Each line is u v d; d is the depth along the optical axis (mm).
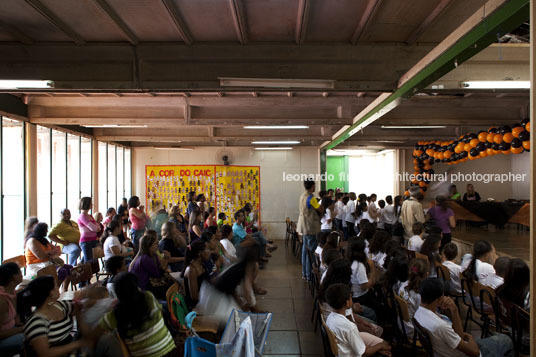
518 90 4035
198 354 2422
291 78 3717
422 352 3031
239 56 3701
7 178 5320
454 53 2658
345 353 2506
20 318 3082
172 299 3283
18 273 3115
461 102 6496
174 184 10891
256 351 2635
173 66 3711
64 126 6875
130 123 6148
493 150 6777
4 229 5199
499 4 2102
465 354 2494
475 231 9227
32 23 3314
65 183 6984
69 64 3705
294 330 4203
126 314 2305
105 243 5309
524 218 8953
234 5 2883
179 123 6086
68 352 2414
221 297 3307
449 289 4090
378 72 3730
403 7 3027
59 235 5488
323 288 3332
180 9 3053
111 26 3379
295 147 11242
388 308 3744
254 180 11188
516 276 3037
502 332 3426
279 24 3338
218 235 6434
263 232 9156
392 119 6547
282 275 6828
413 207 6375
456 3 2938
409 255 5273
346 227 9266
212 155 11047
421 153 10023
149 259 4020
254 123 6086
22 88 3744
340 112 5957
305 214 6082
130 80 3715
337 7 3037
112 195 9422
